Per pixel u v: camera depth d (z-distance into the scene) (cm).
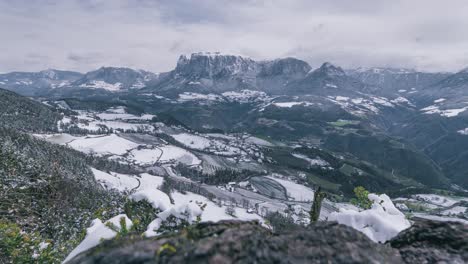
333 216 718
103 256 373
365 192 886
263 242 401
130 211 906
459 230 502
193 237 416
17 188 8006
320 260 392
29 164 10306
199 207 806
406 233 528
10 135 15725
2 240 1242
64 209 7256
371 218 675
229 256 373
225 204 17488
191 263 355
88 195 9700
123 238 437
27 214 6544
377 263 406
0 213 6159
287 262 380
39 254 1280
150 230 753
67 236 3322
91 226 1028
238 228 442
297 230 466
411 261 447
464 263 448
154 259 357
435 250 472
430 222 532
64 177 10531
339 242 419
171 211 794
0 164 9288
